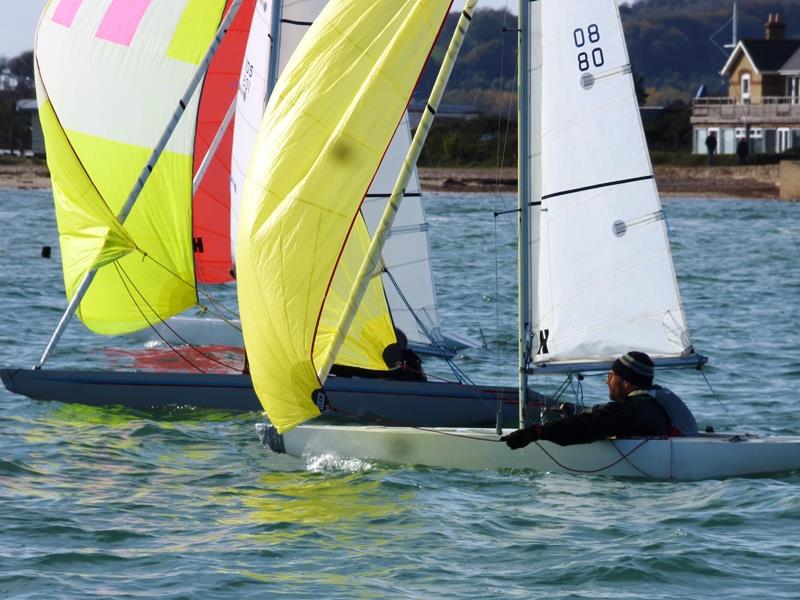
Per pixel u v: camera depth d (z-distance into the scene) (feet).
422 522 130.21
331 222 147.64
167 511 134.31
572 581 112.98
